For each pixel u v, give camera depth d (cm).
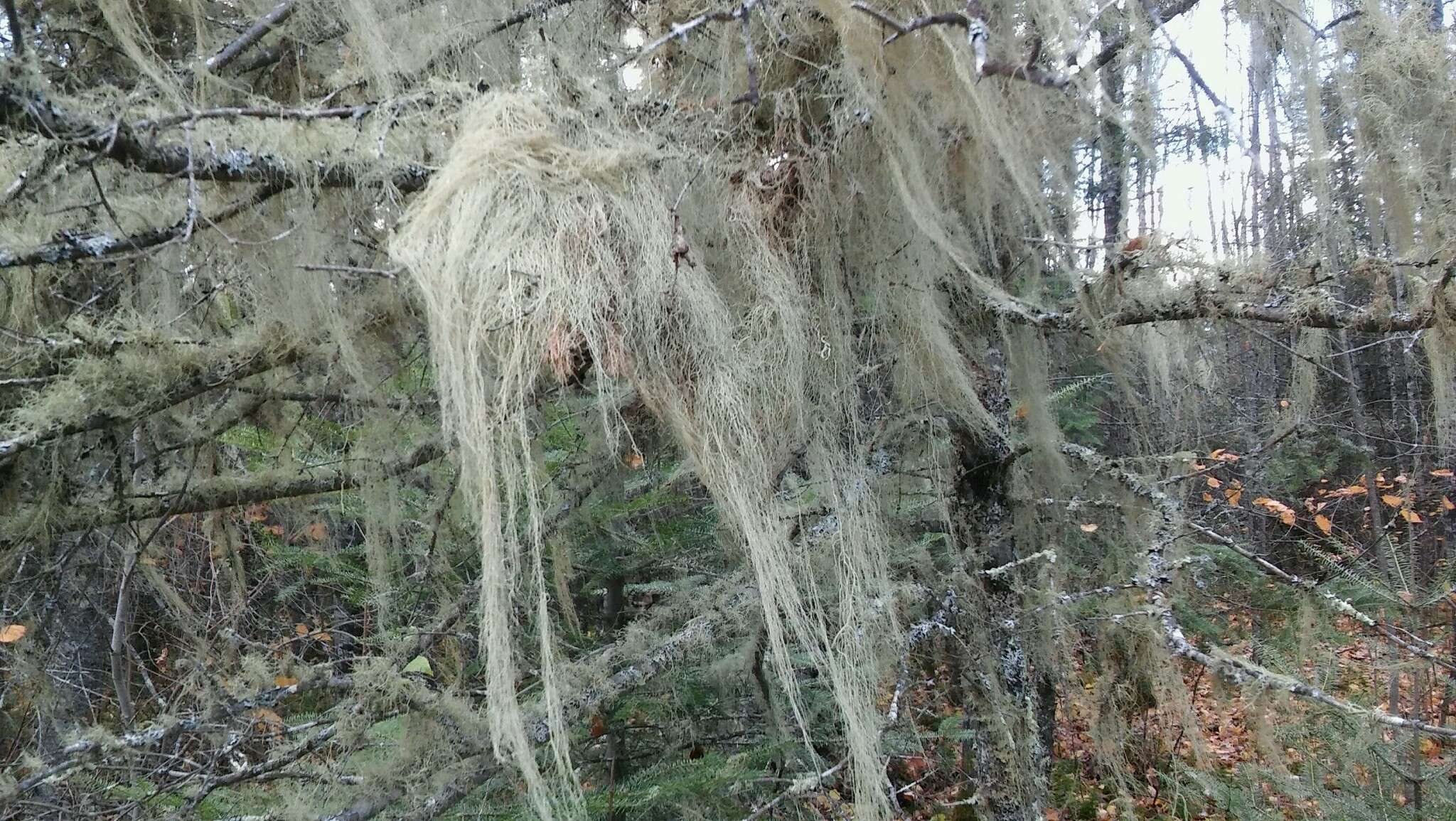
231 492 214
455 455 190
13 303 180
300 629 352
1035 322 205
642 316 129
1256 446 420
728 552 260
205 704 198
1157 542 179
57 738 271
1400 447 390
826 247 176
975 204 193
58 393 163
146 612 361
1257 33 237
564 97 147
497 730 111
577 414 230
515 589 142
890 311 194
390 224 158
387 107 133
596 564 282
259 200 142
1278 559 444
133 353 169
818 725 267
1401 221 203
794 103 163
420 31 188
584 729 237
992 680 223
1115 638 264
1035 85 171
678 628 244
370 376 213
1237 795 234
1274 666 226
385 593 237
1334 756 220
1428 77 201
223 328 226
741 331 155
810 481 201
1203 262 186
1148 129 216
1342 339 262
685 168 156
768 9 163
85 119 113
